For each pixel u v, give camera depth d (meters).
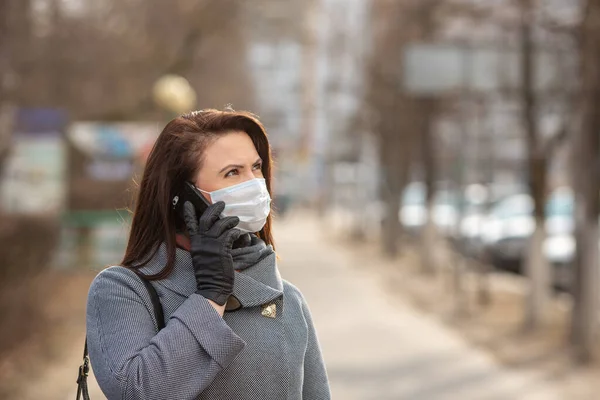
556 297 21.59
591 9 13.04
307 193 95.62
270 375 3.14
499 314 18.88
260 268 3.26
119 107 21.70
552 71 15.50
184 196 3.21
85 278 20.09
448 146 28.66
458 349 14.88
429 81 18.16
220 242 3.05
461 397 11.26
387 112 29.72
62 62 18.20
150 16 22.81
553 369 12.96
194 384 2.93
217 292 3.02
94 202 21.17
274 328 3.22
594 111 13.45
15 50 15.62
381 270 29.95
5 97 16.11
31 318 12.80
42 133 19.70
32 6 16.41
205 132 3.23
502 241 26.28
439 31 24.20
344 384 12.04
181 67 25.14
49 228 15.61
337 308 20.30
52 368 12.15
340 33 33.28
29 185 19.56
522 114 16.14
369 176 46.09
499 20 16.89
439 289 23.89
